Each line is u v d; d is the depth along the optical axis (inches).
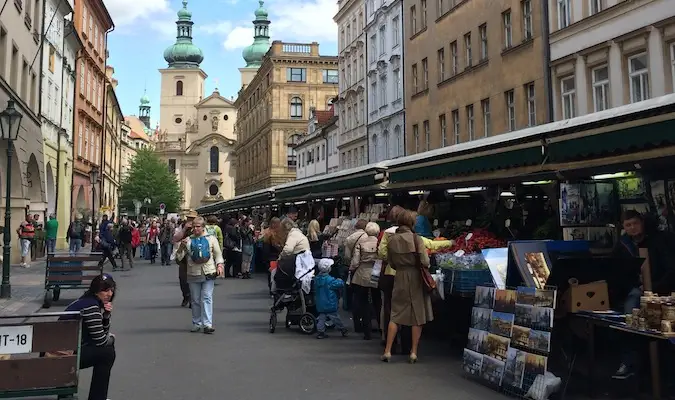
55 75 1300.4
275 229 574.6
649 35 676.1
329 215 829.2
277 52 2842.0
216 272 422.0
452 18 1137.4
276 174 2827.3
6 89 776.9
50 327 217.2
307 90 2864.2
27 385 213.3
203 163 4242.1
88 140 1763.0
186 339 396.5
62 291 643.5
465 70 1079.6
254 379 292.8
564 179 307.1
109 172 2337.6
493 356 280.1
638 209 327.6
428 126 1266.0
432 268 374.3
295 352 356.5
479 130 1039.0
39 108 1079.6
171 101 4571.9
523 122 909.8
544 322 251.9
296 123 2839.6
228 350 362.3
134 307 551.5
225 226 862.5
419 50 1294.3
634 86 709.3
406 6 1363.2
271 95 2861.7
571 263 258.8
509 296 275.4
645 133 238.1
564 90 831.7
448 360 334.0
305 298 419.5
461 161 364.8
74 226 1077.1
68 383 216.8
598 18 748.0
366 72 1667.1
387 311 367.2
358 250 399.2
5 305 535.8
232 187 4244.6
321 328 402.6
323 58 2864.2
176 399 259.1
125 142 3718.0
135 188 2787.9
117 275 901.2
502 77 964.6
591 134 264.2
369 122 1649.9
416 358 329.1
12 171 859.4
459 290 331.9
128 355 347.9
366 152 1684.3
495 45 984.9
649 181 319.0
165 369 313.6
